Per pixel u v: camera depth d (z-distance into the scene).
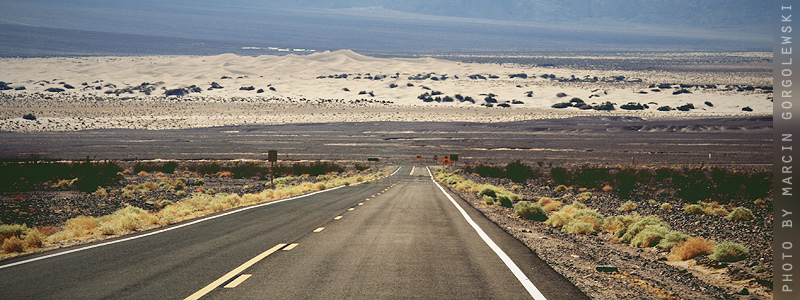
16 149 78.31
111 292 6.61
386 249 9.83
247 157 76.81
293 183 38.69
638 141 99.25
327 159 80.19
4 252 10.03
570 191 34.31
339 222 14.44
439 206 20.03
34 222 17.06
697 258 9.82
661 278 8.23
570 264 8.71
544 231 13.84
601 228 15.15
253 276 7.49
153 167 53.22
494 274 7.69
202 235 11.84
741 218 17.84
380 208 19.03
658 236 11.95
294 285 6.96
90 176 32.44
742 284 7.99
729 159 71.00
